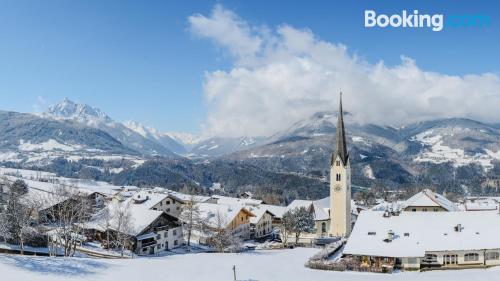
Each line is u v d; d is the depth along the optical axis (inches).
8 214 3390.7
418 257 2928.2
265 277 2469.2
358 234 3289.9
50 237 3469.5
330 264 2864.2
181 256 3469.5
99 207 6048.2
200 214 5196.9
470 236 3144.7
